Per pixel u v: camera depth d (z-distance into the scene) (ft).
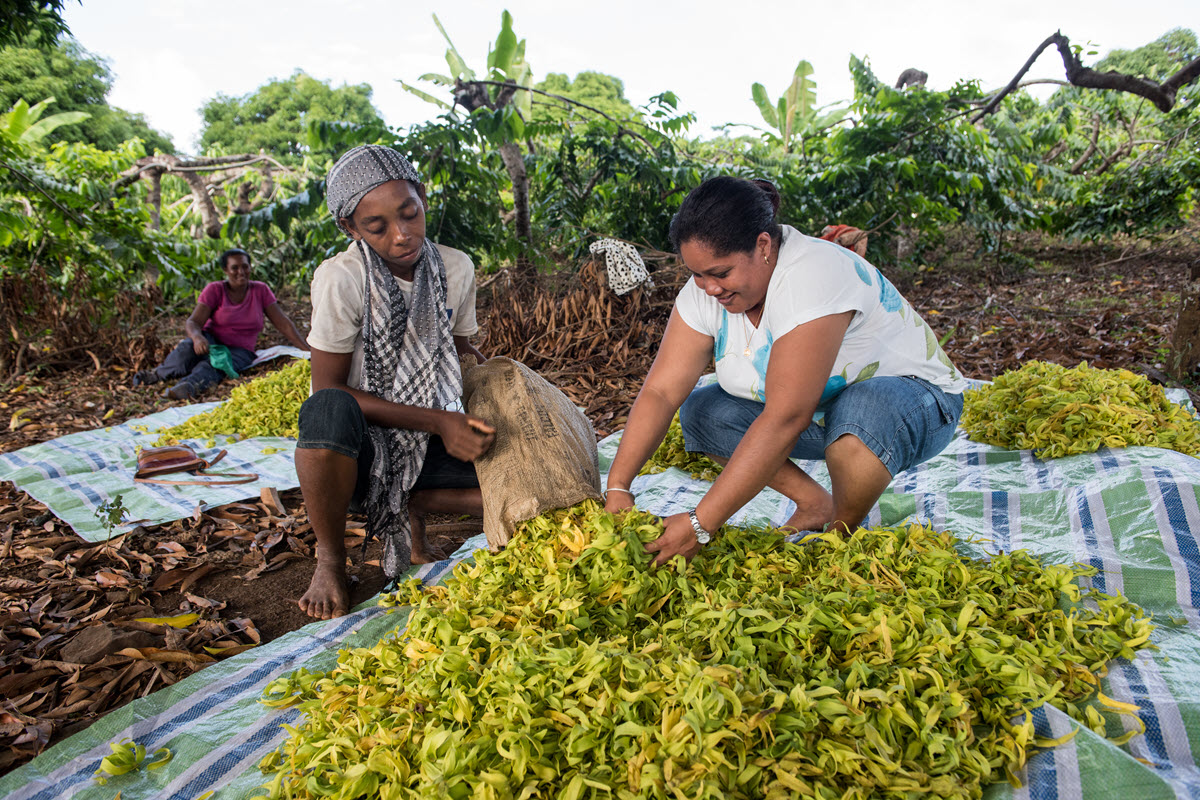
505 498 6.96
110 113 77.25
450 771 4.33
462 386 8.00
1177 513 7.25
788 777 4.07
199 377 19.27
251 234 24.81
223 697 6.36
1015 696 4.90
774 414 6.14
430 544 9.14
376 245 7.26
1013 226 38.50
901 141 29.50
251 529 10.43
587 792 4.25
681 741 4.21
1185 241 35.12
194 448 13.62
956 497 9.00
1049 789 4.30
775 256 6.29
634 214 27.81
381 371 7.64
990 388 11.85
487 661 5.46
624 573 5.90
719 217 5.84
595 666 4.86
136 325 26.53
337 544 7.99
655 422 7.17
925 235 31.78
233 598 8.63
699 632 5.26
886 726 4.43
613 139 28.04
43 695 6.78
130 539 10.18
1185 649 5.73
